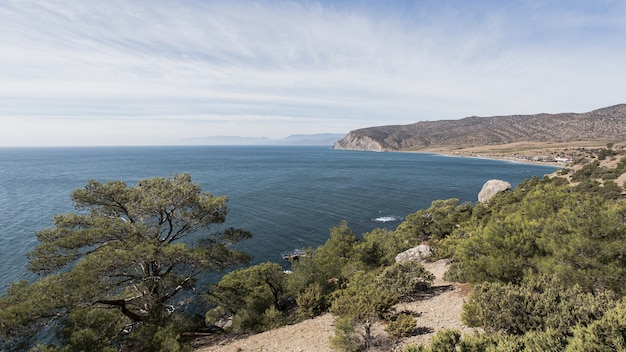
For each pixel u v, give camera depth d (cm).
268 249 4025
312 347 1131
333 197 7488
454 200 4428
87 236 1406
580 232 1018
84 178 10644
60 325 1255
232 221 5256
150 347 1205
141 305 1703
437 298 1447
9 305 1145
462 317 984
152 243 1478
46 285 1230
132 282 1545
